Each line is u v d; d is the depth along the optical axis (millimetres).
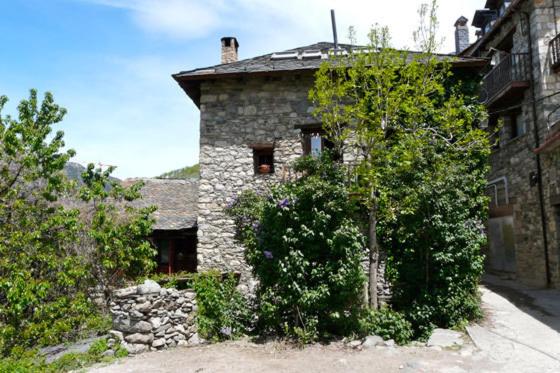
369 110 8047
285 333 6777
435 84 7348
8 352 7348
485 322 7277
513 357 5633
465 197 7680
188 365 5762
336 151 8797
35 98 10219
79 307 8242
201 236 10070
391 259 7805
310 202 6828
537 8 11180
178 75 10344
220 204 10141
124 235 9578
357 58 7512
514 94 11992
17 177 9672
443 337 6516
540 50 11008
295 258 6512
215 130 10453
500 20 12711
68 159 9836
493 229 14242
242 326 7215
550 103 10758
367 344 6258
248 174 10203
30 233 8672
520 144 12039
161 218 12305
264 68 10328
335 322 6703
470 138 7867
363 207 7754
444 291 7137
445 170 7426
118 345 6438
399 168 7211
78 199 10141
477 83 9750
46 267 8906
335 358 5816
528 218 11766
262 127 10359
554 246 10516
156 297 6676
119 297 6637
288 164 9914
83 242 9320
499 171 13570
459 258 7160
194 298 7105
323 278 6668
